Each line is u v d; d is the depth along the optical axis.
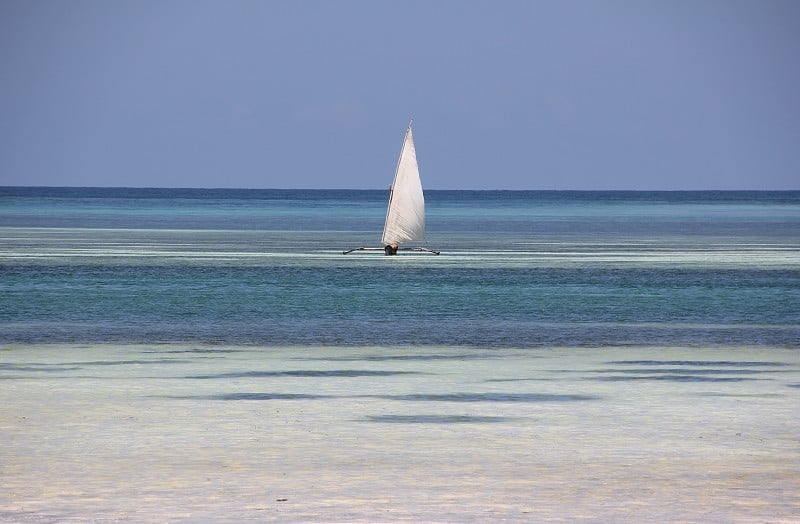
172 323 166.12
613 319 175.12
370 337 150.25
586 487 67.94
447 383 109.44
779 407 96.06
